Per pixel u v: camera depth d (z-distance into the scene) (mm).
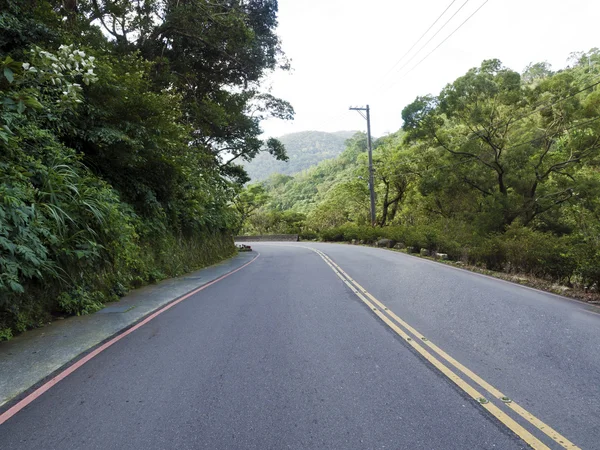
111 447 2510
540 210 24062
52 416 2936
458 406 3102
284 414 2961
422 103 26031
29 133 6820
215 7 17125
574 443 2574
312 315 6270
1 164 5664
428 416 2936
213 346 4660
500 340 4898
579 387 3482
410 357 4258
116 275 8305
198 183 15719
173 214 13477
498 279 10969
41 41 8516
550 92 22969
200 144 21656
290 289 9055
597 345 4723
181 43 17875
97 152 9516
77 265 6910
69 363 4102
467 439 2613
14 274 4934
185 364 4055
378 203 43781
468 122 24812
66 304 6234
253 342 4812
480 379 3652
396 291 8617
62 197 6742
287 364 4039
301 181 118938
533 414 2975
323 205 61250
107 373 3809
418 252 21422
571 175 24391
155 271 10695
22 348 4590
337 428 2754
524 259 11547
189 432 2699
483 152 25203
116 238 8211
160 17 16969
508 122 23562
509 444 2559
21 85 6352
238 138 24812
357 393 3338
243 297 8039
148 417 2918
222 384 3531
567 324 5723
